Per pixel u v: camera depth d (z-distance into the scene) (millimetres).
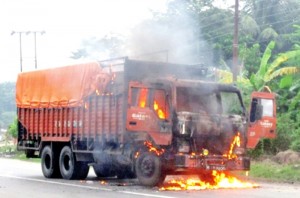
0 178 18641
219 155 14844
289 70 25203
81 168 18125
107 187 15203
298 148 21734
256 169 19125
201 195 12805
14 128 43312
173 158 14570
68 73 18188
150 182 14883
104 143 16531
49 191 14062
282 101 26344
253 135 15594
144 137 14906
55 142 19109
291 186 15508
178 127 14516
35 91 20094
